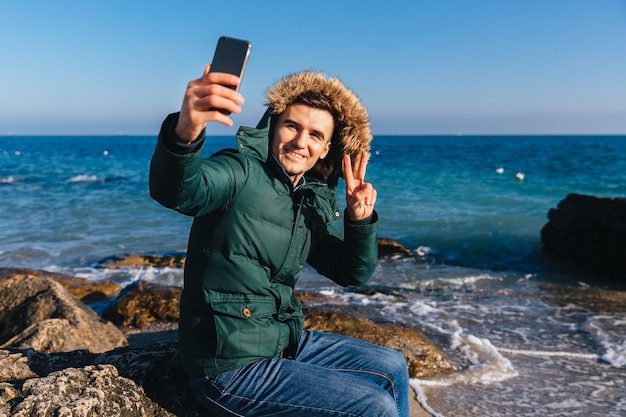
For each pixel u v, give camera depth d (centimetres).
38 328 369
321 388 223
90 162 4269
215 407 235
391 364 265
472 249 1176
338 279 284
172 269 920
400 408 259
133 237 1251
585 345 568
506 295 803
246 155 234
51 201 1844
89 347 396
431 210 1681
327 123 256
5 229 1345
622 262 945
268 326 234
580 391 447
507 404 418
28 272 812
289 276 244
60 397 222
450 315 674
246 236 224
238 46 185
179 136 179
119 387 248
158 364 273
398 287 848
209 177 205
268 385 226
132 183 2480
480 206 1775
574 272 995
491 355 516
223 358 226
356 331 492
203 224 230
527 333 607
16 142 12744
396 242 1128
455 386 447
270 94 251
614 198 1043
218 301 227
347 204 263
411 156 4919
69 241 1206
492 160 4159
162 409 249
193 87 173
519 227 1404
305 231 245
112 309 629
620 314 694
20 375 261
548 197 2017
